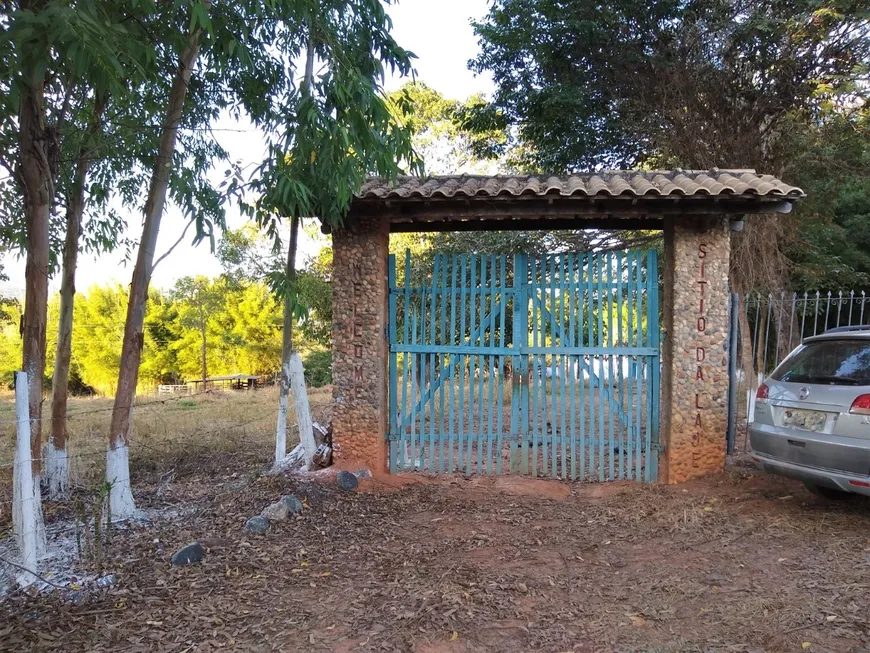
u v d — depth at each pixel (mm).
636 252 6867
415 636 3506
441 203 6484
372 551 4855
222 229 5469
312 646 3416
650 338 6820
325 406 12734
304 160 5422
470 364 7094
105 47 3336
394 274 7199
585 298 6980
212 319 30562
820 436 5137
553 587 4164
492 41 13195
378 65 5562
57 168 5668
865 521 5285
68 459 6602
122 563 4543
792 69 11539
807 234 13719
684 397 6645
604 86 12875
